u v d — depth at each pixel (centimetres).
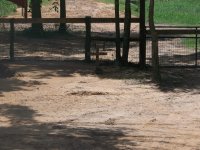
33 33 2773
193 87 1442
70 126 1030
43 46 2420
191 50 2283
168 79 1554
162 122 1067
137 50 2308
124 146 891
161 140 931
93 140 923
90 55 1912
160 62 1933
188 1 4988
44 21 1880
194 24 3884
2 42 2480
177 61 1964
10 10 3916
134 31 3319
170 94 1349
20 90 1379
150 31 1574
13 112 1153
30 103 1241
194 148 887
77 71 1673
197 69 1759
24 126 1028
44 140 917
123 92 1367
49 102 1254
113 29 3522
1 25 2991
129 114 1141
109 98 1301
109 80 1524
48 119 1094
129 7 1748
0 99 1275
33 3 2836
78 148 873
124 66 1766
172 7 4681
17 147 876
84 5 4466
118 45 1783
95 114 1141
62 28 2962
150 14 1528
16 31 2911
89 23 1850
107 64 1805
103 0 4753
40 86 1433
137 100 1282
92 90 1374
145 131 992
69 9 4322
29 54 2127
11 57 1886
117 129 1007
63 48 2391
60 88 1405
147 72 1659
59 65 1798
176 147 891
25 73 1623
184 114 1142
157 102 1262
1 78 1545
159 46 2420
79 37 2889
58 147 877
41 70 1688
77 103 1247
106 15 4228
